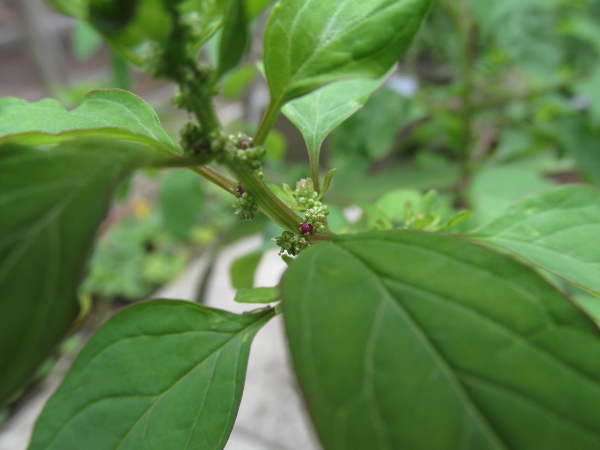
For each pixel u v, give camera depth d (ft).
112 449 0.17
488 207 0.50
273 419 0.63
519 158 0.71
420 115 0.70
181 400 0.18
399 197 0.32
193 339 0.19
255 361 0.70
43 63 0.99
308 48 0.17
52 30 0.99
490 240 0.21
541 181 0.51
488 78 0.75
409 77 0.74
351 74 0.17
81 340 0.82
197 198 0.60
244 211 0.17
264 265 0.88
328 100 0.23
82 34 0.58
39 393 0.67
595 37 0.64
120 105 0.19
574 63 0.73
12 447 0.60
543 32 0.63
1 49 0.96
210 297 0.83
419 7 0.17
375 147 0.65
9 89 1.00
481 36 0.58
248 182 0.16
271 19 0.17
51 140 0.17
